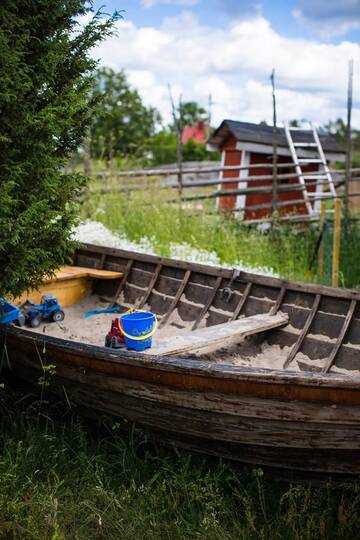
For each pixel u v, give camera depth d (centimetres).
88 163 966
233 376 342
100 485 365
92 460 387
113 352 386
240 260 820
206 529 335
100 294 658
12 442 386
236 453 377
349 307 475
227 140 1205
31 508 337
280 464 368
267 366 475
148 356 372
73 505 346
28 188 413
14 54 374
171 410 383
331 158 1272
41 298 588
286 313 513
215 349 490
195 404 369
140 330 424
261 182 1179
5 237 395
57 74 428
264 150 1153
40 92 411
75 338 536
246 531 341
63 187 443
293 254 867
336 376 326
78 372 418
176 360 364
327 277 776
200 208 1017
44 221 420
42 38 418
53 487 359
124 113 2020
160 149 2295
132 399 398
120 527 336
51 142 413
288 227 1012
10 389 479
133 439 416
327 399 331
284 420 348
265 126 1226
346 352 457
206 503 344
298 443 352
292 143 1158
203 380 356
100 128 1903
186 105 2752
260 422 356
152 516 344
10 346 457
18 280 431
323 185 1248
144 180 1025
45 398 464
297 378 328
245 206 1142
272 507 371
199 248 854
